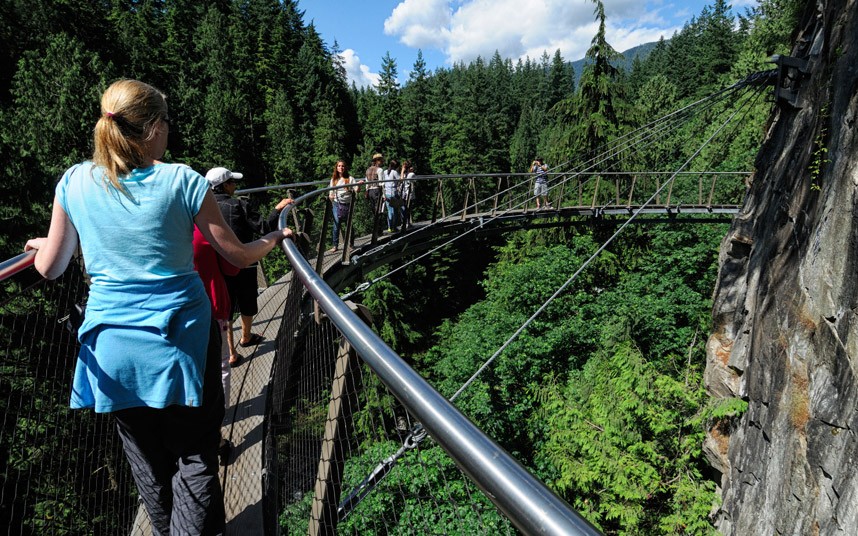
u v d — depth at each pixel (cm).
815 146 809
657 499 1132
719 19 5459
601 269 2036
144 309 136
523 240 2511
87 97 2695
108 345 136
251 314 397
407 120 5406
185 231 138
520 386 1677
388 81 6153
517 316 1866
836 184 716
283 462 239
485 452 58
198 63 5162
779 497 808
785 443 808
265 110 5194
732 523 977
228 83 4978
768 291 946
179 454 154
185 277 142
